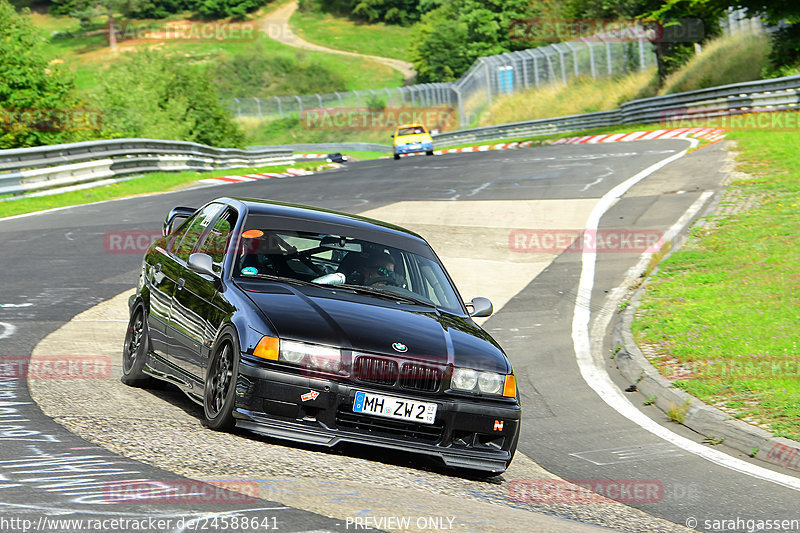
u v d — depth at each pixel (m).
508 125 145.50
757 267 33.22
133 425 14.14
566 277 36.34
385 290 16.47
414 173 72.19
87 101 99.19
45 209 54.03
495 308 32.28
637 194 51.25
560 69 168.25
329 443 13.63
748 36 114.25
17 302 27.00
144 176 75.00
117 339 23.28
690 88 114.44
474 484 14.27
